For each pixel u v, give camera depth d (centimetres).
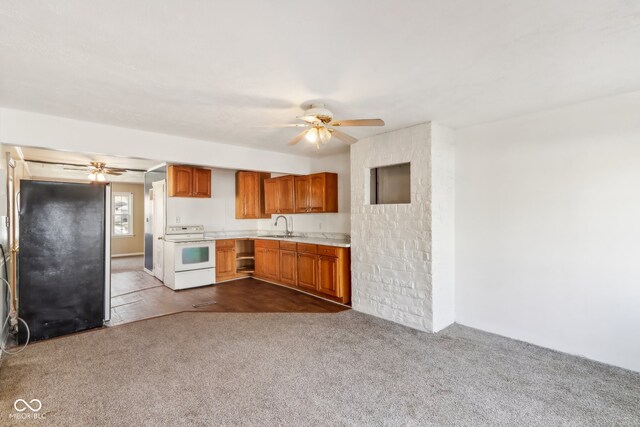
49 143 310
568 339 294
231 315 405
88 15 154
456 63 210
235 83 238
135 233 967
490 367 268
